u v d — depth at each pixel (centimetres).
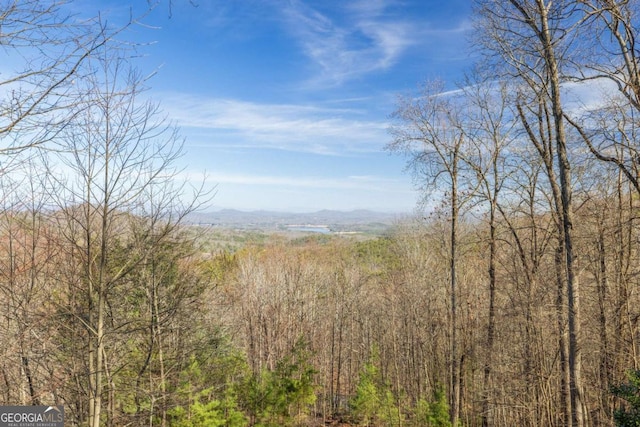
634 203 1154
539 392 1150
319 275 3089
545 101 984
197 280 972
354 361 2866
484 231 1329
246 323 2230
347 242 5291
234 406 1212
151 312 823
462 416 1441
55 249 674
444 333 1819
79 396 702
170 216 724
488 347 1246
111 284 657
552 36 842
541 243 1203
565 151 860
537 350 1134
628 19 782
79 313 662
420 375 1958
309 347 2358
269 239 5384
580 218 1034
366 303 2747
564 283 1013
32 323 614
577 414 820
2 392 631
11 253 673
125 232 702
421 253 2303
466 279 1684
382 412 1630
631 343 969
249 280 2448
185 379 984
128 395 866
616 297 1014
